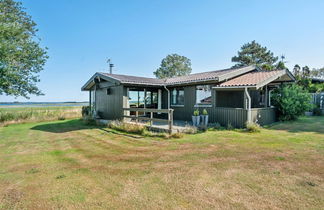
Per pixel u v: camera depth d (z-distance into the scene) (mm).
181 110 11086
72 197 2678
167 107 12078
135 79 11312
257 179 3107
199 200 2502
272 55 29812
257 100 12219
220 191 2730
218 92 10148
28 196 2736
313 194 2588
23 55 14516
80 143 6434
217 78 8680
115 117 11242
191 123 9453
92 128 9992
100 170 3744
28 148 5867
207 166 3770
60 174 3582
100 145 6043
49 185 3096
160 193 2725
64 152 5293
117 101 11031
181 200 2516
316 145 5180
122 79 10289
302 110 10070
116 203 2486
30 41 15570
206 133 7297
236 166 3729
